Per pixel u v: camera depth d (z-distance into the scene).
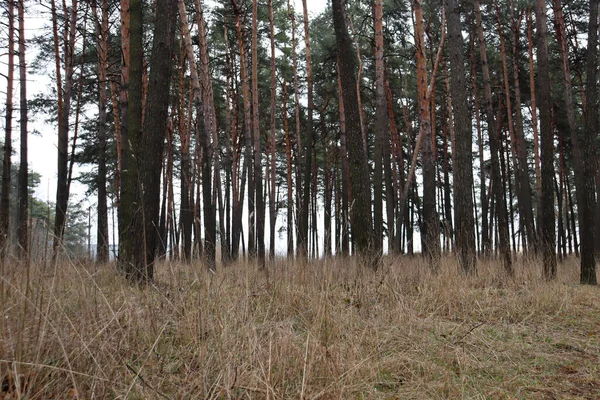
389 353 3.51
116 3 12.09
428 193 11.37
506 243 9.08
